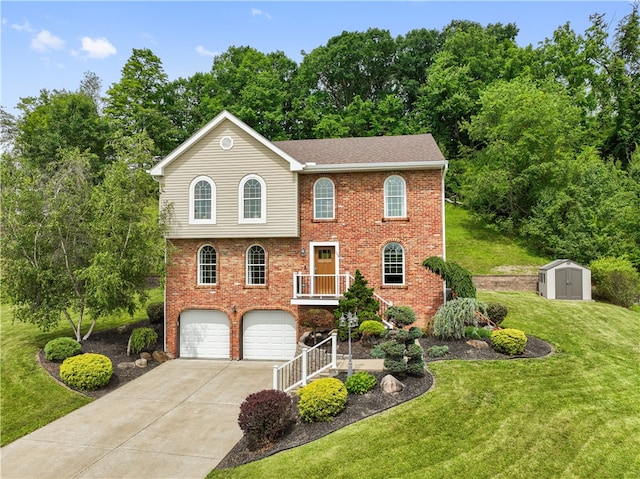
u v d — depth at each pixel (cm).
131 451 1123
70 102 4112
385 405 1201
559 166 3497
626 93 4341
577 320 2191
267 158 1931
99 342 1981
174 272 2025
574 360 1589
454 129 4975
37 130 4112
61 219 1870
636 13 4478
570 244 3092
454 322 1675
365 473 930
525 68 4525
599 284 2650
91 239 1941
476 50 4912
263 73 4572
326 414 1151
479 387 1307
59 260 1900
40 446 1159
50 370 1652
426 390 1283
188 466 1041
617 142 4400
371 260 1931
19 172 1888
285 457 1016
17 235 1809
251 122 4406
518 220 3812
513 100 3812
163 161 1973
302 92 4781
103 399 1486
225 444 1152
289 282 1956
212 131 1973
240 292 1980
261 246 1984
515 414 1161
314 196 1975
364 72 5506
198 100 4891
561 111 3741
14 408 1395
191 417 1330
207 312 2033
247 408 1108
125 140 1933
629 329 2105
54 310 1844
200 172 1969
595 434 1080
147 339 1902
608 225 3017
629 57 4578
